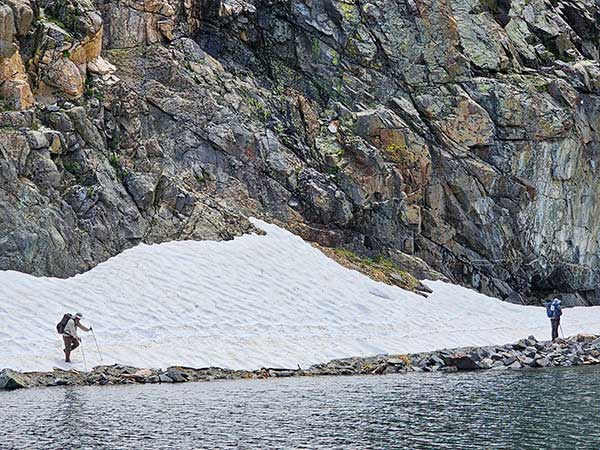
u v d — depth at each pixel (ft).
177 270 221.46
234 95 279.08
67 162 227.40
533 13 350.64
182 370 177.88
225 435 121.70
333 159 283.18
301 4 304.50
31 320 185.06
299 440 119.24
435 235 294.87
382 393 159.74
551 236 312.91
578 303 317.22
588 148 325.42
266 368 186.60
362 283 248.93
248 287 224.12
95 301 199.72
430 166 295.07
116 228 225.35
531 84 319.06
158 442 116.57
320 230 271.28
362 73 304.50
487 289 298.56
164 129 261.03
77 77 238.48
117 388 161.79
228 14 294.05
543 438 120.47
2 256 203.41
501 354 210.59
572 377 182.19
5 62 226.38
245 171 267.80
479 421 132.87
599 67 338.34
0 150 211.20
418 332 229.66
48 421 129.08
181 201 242.78
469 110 303.68
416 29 310.04
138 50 270.05
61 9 247.70
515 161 306.35
